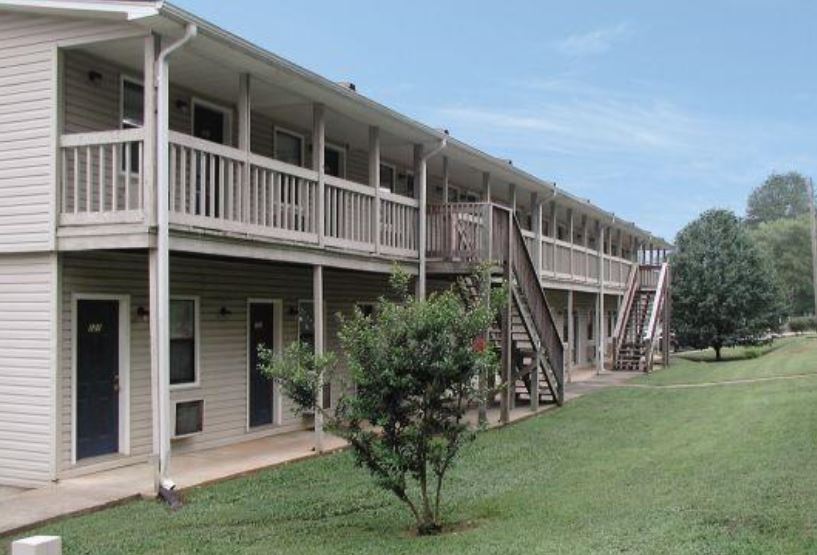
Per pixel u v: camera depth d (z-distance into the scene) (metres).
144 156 9.25
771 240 82.44
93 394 10.55
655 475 9.52
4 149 10.22
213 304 12.63
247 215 10.65
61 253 10.02
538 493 8.97
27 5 9.76
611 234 33.38
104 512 8.41
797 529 6.61
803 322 63.84
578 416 16.17
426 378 7.42
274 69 10.73
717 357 35.06
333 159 16.22
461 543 6.87
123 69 11.12
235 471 10.18
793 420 12.91
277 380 8.23
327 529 7.68
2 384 10.21
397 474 7.44
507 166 18.94
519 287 16.31
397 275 7.95
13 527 7.62
